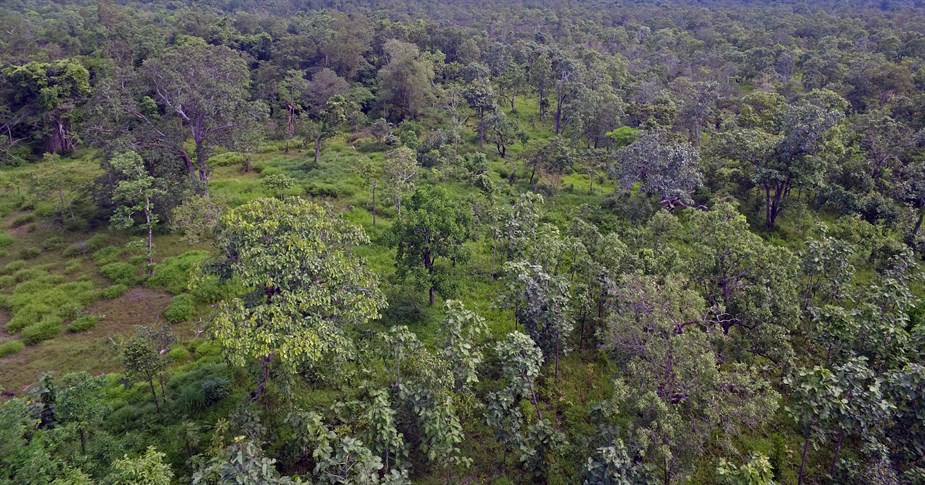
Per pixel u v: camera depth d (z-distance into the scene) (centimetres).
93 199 3847
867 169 4034
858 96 5859
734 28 10650
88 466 1575
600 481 1569
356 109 6134
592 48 9412
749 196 4088
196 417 1989
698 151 4194
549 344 2248
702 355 1648
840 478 1747
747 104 5453
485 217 3247
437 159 4884
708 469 1856
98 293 2898
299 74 6875
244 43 8081
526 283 2172
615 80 7288
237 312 1700
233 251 1934
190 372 2233
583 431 1994
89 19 8925
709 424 1675
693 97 5628
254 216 1906
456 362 1839
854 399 1630
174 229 3344
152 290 2980
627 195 4047
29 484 1334
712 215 2442
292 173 4750
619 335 1884
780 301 2175
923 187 3669
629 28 11894
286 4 15162
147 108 4178
